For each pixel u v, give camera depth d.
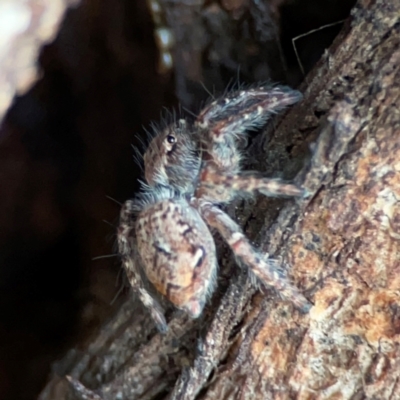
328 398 0.07
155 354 0.07
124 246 0.07
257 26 0.07
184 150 0.07
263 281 0.06
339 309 0.06
